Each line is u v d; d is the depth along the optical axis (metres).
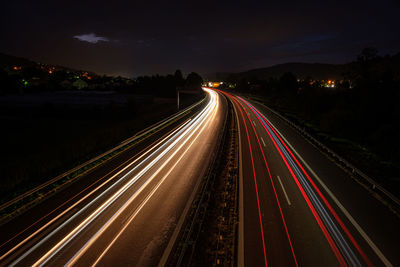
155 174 19.98
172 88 113.12
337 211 14.23
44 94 84.44
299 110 56.88
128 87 115.25
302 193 16.47
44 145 31.50
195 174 19.91
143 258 10.75
